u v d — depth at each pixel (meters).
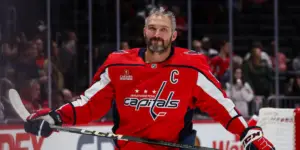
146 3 11.54
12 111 7.89
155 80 4.52
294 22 13.82
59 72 8.95
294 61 12.27
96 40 9.96
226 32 12.62
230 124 4.53
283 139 6.40
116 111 4.69
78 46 9.50
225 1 13.12
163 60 4.55
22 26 8.66
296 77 11.38
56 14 9.22
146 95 4.55
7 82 8.09
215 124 8.87
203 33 12.37
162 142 4.50
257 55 10.90
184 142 4.65
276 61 10.90
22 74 8.38
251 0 13.70
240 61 11.11
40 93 8.51
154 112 4.54
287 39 13.47
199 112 9.69
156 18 4.44
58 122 4.61
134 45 10.71
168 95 4.52
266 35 13.50
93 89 4.69
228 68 10.76
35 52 8.60
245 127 4.48
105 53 9.90
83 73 9.41
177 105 4.52
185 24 12.03
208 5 12.69
